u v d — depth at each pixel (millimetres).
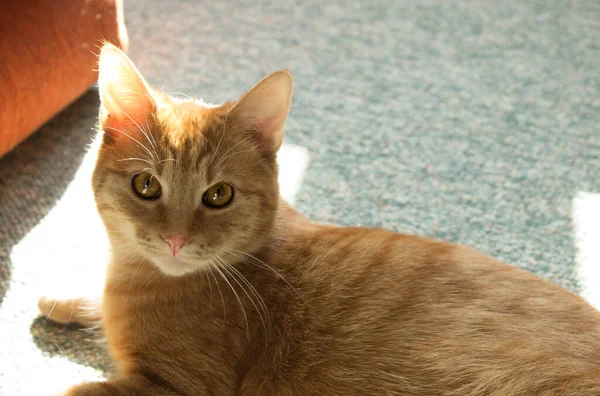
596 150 939
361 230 699
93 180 678
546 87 1030
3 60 791
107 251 707
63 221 812
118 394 646
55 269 766
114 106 671
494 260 673
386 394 634
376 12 1187
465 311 641
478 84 1029
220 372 656
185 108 682
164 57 1017
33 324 728
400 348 638
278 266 678
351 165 900
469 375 623
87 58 875
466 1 1240
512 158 922
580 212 858
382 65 1051
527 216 851
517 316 638
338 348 647
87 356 712
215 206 667
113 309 685
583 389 600
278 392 649
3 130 798
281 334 660
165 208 657
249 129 684
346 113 970
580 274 793
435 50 1093
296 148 915
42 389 681
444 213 850
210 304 666
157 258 662
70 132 911
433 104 993
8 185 841
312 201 853
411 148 928
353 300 657
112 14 893
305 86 1004
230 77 995
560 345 625
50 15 831
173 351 662
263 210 683
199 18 1114
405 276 660
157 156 659
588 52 1109
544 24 1182
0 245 780
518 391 611
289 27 1119
